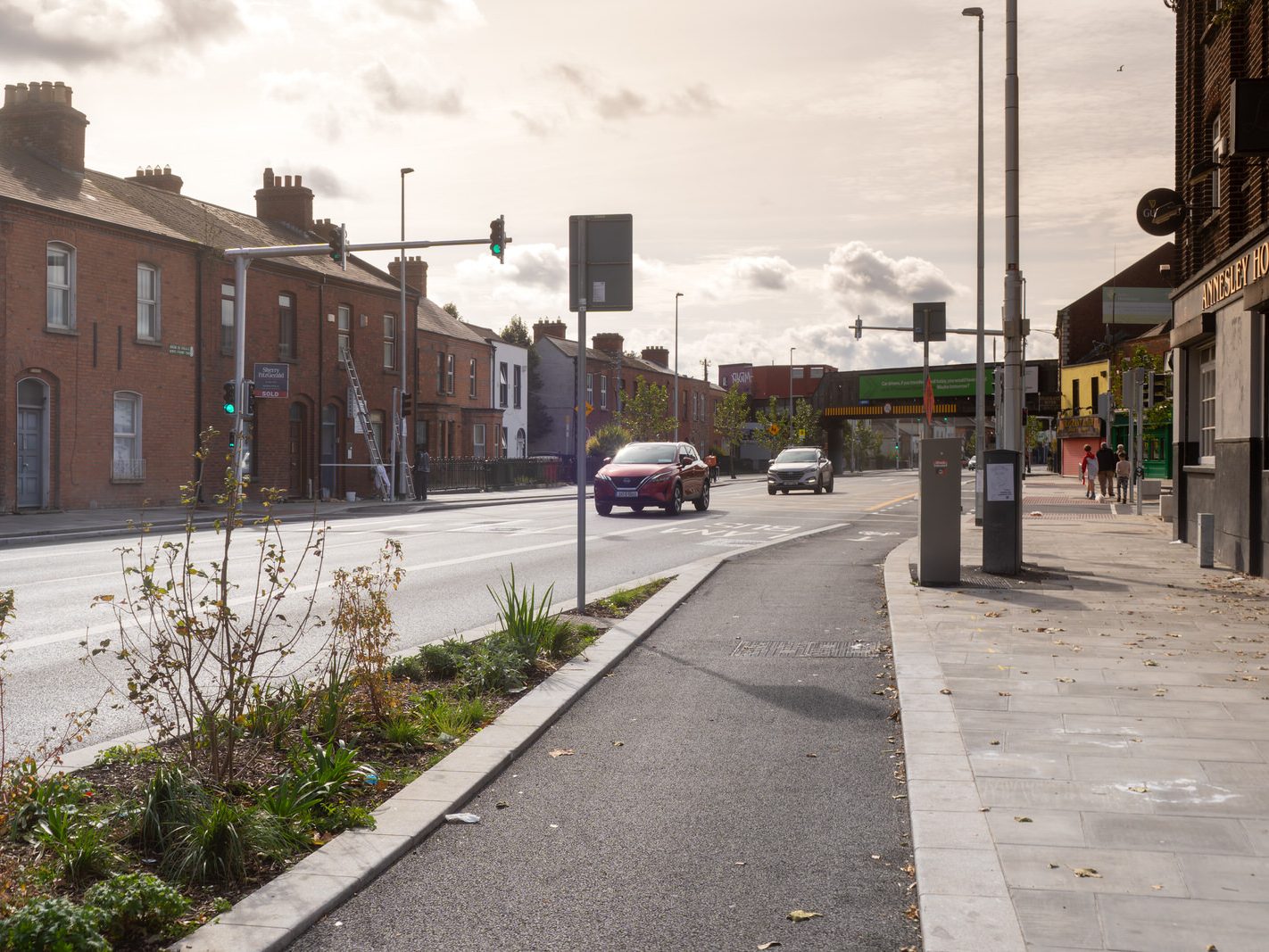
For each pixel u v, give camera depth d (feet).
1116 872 13.80
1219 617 34.42
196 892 13.46
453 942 12.47
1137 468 92.22
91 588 43.09
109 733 21.58
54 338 88.84
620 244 35.04
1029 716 21.67
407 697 22.76
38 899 11.76
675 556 57.47
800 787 18.34
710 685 26.08
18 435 86.48
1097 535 68.74
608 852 15.37
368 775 17.67
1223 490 51.29
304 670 27.48
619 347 252.01
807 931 12.78
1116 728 20.75
